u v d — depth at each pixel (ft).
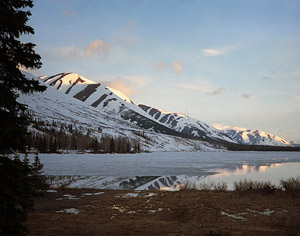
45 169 186.91
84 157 355.15
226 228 42.50
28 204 28.17
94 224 45.75
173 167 222.28
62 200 73.15
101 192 89.66
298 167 225.97
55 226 43.68
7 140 24.95
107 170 186.91
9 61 25.44
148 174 165.37
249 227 43.16
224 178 144.77
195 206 62.59
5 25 24.98
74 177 144.36
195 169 203.72
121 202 69.56
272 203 65.46
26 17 26.35
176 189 104.42
